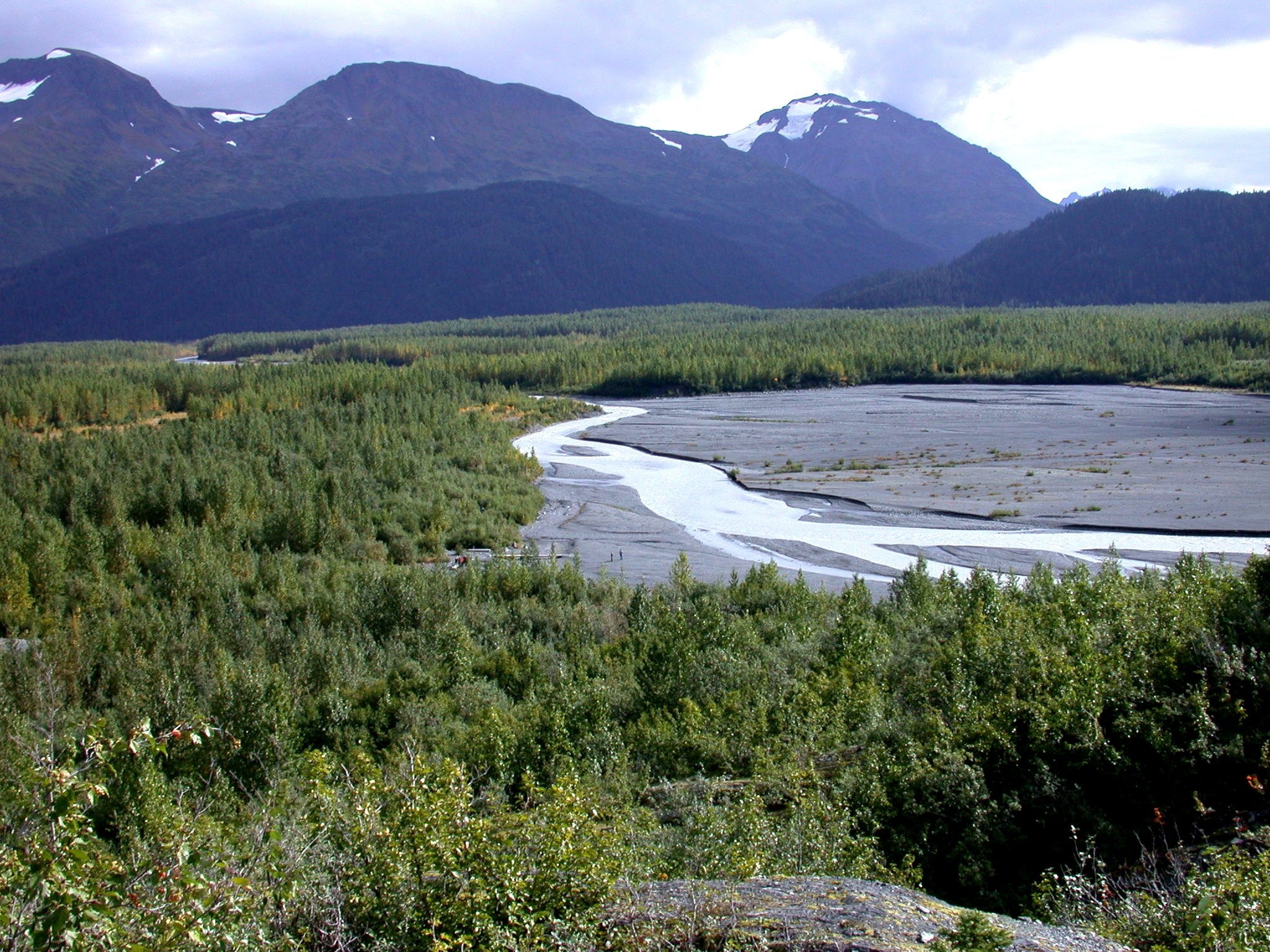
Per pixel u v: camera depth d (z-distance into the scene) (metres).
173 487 56.97
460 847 7.68
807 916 7.68
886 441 92.88
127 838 12.98
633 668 27.22
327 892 7.43
